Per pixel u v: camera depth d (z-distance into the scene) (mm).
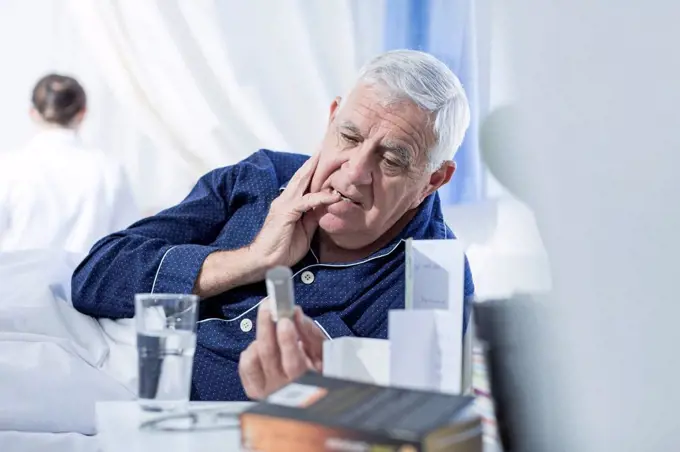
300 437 616
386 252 1598
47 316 1533
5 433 1285
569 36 587
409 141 1485
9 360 1404
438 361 848
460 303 885
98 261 1609
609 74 562
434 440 588
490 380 674
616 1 568
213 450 766
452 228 2328
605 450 548
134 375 1522
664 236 527
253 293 1593
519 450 627
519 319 634
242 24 3035
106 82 3080
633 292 538
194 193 1794
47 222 2684
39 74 3125
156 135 3066
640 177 539
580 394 562
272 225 1542
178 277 1567
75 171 2756
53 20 3127
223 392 1551
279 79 3051
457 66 2541
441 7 2625
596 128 562
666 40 544
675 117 532
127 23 3055
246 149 3057
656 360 530
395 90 1487
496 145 663
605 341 549
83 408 1394
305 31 3025
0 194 2684
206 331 1579
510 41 647
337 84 3049
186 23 3039
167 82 3057
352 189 1493
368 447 592
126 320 1634
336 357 875
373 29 2982
